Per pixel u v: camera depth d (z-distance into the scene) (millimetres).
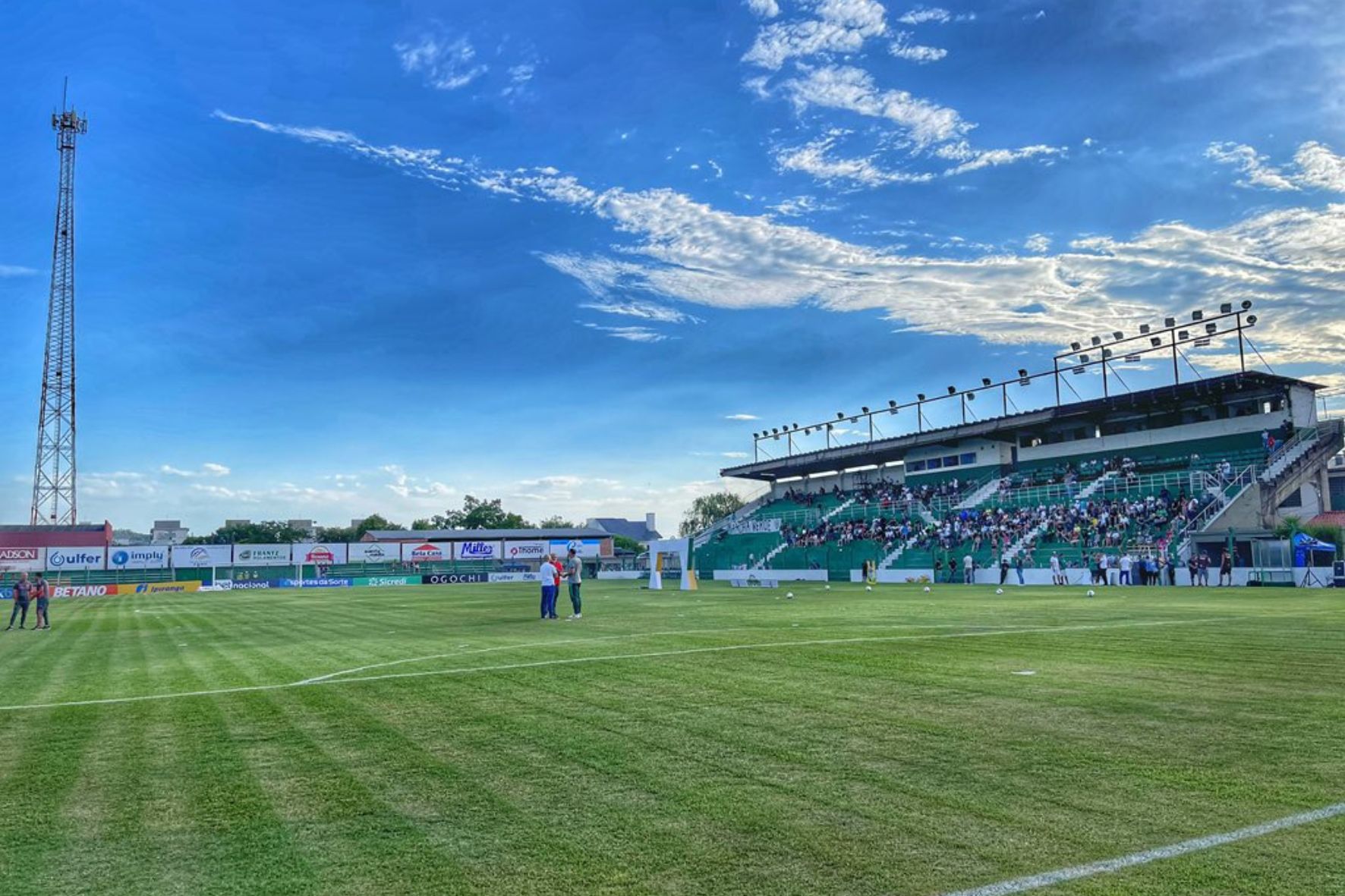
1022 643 14336
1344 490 57156
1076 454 59812
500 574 84062
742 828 5328
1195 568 39375
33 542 76000
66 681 12914
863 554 60812
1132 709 8547
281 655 15719
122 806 6133
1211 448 51844
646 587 49719
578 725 8430
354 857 5020
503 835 5312
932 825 5289
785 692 9992
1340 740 7148
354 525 149500
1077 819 5328
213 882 4699
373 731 8430
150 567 74375
